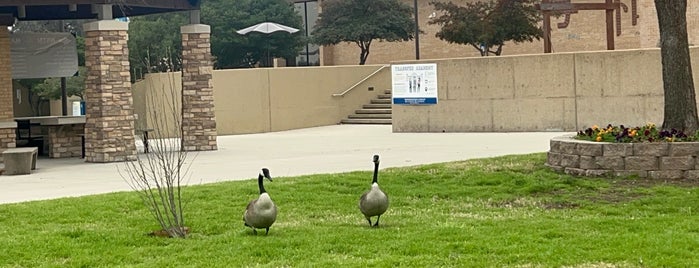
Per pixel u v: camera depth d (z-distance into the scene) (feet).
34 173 69.36
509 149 70.95
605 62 87.40
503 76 92.58
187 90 84.69
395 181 52.60
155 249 35.53
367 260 32.48
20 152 68.64
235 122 112.68
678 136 51.49
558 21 142.31
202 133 84.43
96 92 75.82
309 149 81.56
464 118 94.99
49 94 124.06
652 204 43.86
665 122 54.24
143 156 79.87
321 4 164.45
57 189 57.21
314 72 118.21
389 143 83.92
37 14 92.48
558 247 33.58
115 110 75.87
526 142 77.30
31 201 49.47
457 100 95.35
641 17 122.21
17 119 86.02
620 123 87.04
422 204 45.75
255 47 161.17
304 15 175.11
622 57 86.58
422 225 39.27
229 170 64.34
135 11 89.20
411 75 97.91
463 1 149.79
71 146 84.74
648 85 85.56
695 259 31.22
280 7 162.81
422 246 34.37
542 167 55.62
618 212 42.27
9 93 84.43
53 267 33.09
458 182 51.93
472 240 35.27
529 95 91.30
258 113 113.70
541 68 90.48
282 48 162.20
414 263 31.68
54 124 82.84
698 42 112.88
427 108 97.30
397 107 99.09
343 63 167.63
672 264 30.55
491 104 93.40
